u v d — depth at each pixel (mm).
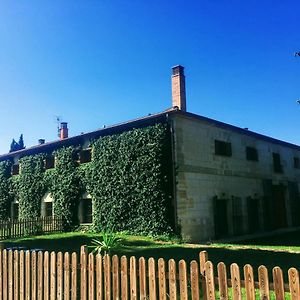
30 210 26875
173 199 19125
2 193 29188
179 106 22266
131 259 5676
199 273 5043
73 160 24562
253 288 4523
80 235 20766
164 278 5293
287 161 29984
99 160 22672
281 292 4309
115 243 15117
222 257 13148
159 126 19953
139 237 19047
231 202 22406
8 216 28734
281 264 11609
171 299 5195
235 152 23922
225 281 4754
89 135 23469
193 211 19750
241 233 22719
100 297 5914
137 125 21062
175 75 22891
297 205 29797
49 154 26375
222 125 22734
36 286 6738
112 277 5895
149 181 19875
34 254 6836
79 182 23922
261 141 26938
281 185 28203
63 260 6457
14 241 19375
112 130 22234
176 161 19328
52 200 25484
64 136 30359
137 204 20250
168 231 18797
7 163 29406
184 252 14328
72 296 6188
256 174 25594
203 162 21078
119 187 21250
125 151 21266
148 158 20109
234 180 23297
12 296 7055
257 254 13609
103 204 21984
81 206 23781
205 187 20875
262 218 25312
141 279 5543
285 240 19625
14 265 7129
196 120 21016
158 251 14617
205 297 4910
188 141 20312
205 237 20156
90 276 6090
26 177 27594
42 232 22953
